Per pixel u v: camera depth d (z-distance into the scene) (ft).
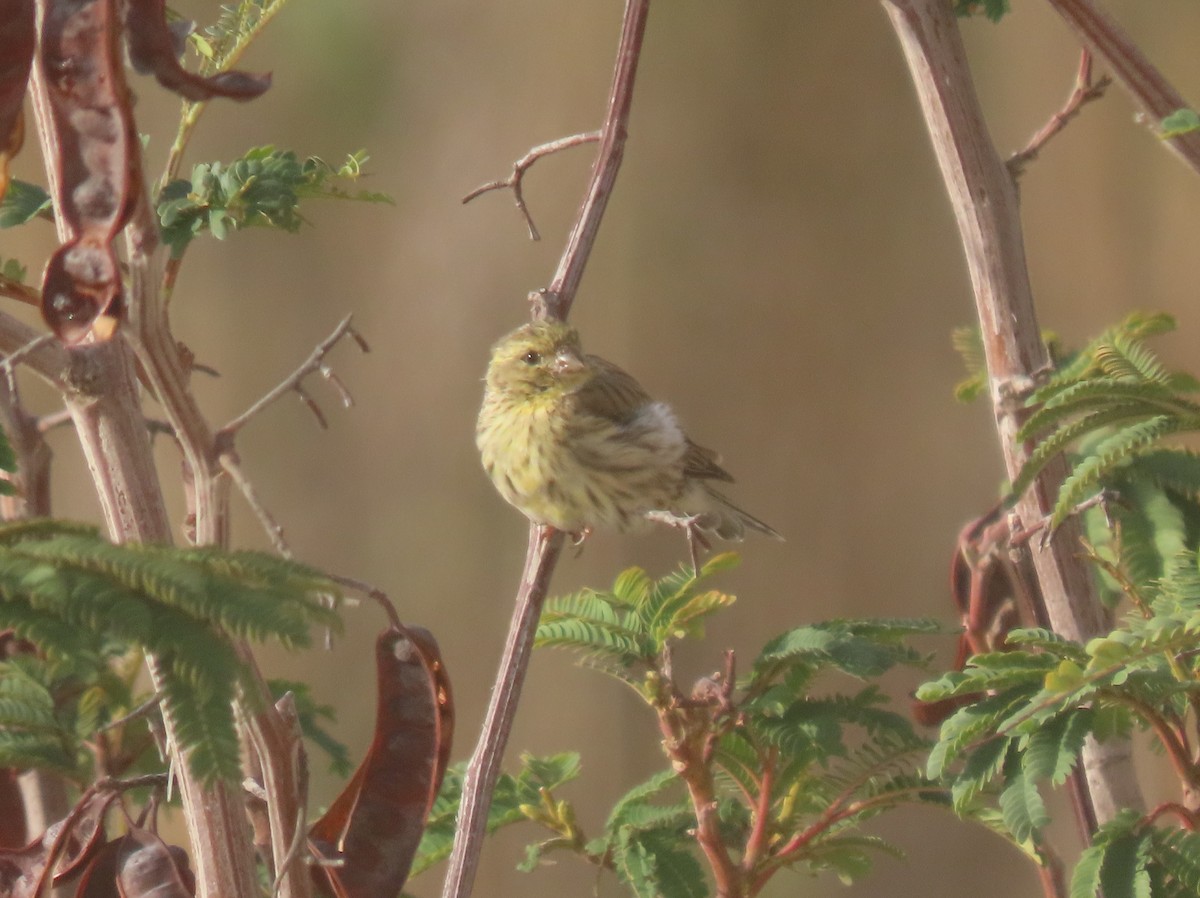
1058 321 73.15
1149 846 17.60
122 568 12.41
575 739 70.85
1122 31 19.89
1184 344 71.15
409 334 76.69
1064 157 73.36
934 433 74.64
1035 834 16.65
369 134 77.36
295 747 15.81
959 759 20.45
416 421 75.97
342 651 70.49
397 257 77.15
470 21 77.92
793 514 74.23
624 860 21.42
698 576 21.35
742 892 20.66
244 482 16.07
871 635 21.53
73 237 14.70
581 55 77.66
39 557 12.50
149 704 16.05
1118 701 17.49
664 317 76.13
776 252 76.38
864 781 21.03
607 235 76.64
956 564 24.18
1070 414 19.45
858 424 74.84
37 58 15.02
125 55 15.15
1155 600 18.24
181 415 15.87
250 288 76.28
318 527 74.79
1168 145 19.90
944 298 75.77
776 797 21.54
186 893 16.70
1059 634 20.18
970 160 21.40
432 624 73.72
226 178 20.20
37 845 17.69
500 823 22.38
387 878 18.39
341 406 75.92
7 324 15.92
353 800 18.94
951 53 21.39
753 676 20.80
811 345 75.61
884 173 76.64
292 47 77.05
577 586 72.13
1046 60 74.02
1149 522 21.33
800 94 77.10
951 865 62.64
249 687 12.63
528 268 76.74
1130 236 72.59
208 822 15.72
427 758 18.56
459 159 77.71
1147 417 19.16
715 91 77.25
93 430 15.93
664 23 77.41
